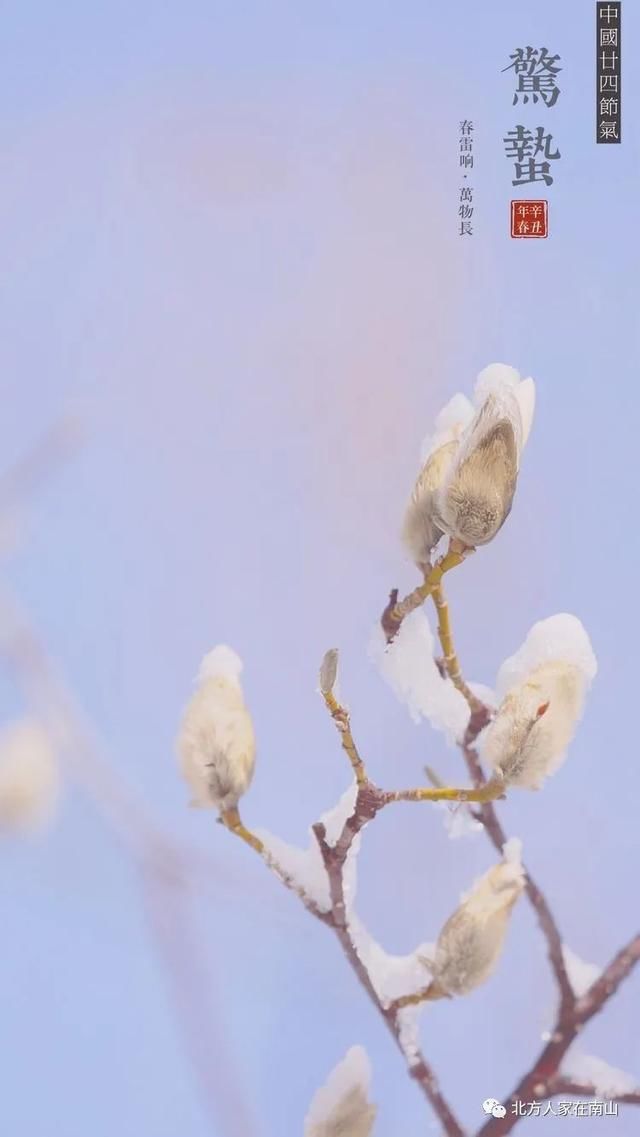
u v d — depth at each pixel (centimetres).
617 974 94
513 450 87
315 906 90
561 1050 93
